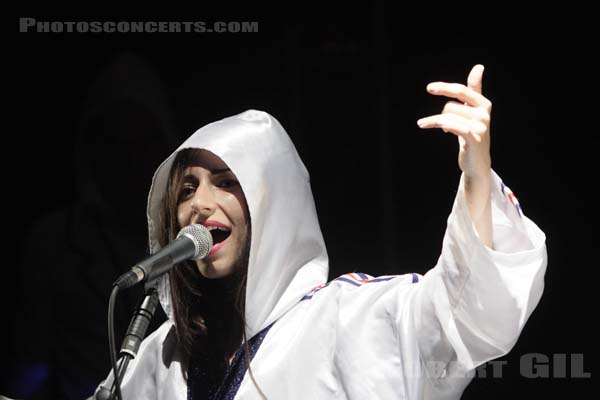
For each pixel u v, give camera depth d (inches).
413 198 501.0
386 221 499.2
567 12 480.7
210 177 307.9
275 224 303.6
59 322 444.5
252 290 300.0
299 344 287.3
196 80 516.7
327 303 291.3
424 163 502.0
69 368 439.2
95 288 442.9
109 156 462.6
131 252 450.9
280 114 513.7
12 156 511.5
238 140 305.3
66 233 455.5
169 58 518.0
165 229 320.8
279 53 514.9
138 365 319.9
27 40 512.4
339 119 511.8
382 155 504.4
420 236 498.0
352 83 512.7
